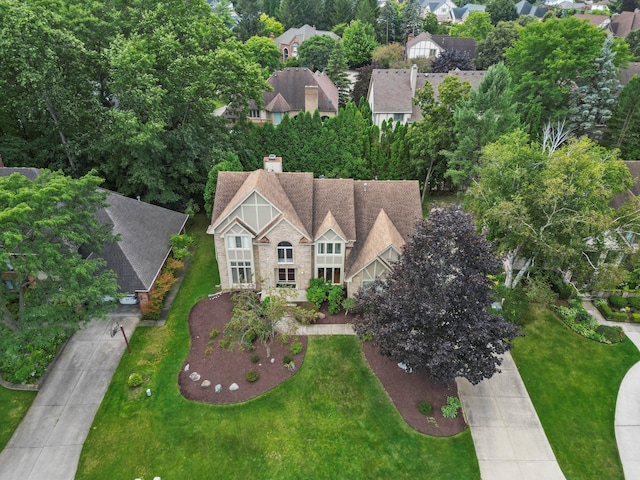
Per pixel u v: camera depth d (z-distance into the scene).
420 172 49.75
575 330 30.84
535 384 26.62
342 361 27.72
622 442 23.25
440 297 22.11
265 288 33.22
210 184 40.22
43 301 24.22
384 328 22.97
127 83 37.12
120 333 29.77
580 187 27.31
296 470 21.39
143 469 21.38
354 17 124.69
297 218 32.47
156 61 39.31
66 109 38.41
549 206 28.39
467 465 21.83
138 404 24.66
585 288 33.59
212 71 41.94
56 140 43.31
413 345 21.56
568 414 24.73
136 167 39.47
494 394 25.88
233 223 31.19
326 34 109.44
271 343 29.00
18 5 34.78
